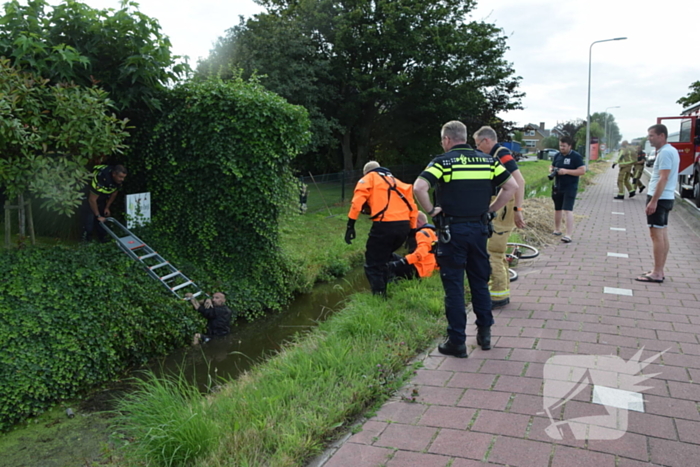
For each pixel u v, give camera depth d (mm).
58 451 3967
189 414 3139
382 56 21016
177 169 7703
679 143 15320
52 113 5867
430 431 2912
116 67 6973
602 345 4035
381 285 6191
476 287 4031
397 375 3723
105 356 5332
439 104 22219
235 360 5918
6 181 5598
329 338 4602
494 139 4926
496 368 3713
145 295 6262
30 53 6133
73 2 6492
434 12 20891
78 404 4809
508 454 2623
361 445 2822
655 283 5863
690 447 2619
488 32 22344
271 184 7551
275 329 6992
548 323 4617
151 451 2918
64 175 5855
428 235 7012
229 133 7332
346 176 17250
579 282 6035
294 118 7738
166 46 6941
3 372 4527
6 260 5691
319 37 21234
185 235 7840
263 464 2695
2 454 3941
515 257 7203
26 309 5129
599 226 10391
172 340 6188
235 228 7723
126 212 7676
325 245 10898
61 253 6219
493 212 4023
